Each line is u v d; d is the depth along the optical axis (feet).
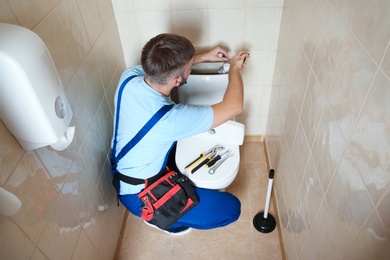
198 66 5.76
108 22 5.11
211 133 5.23
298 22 4.22
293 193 4.52
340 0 2.76
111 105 5.19
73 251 3.57
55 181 3.19
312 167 3.58
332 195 2.95
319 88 3.31
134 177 4.58
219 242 5.34
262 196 6.05
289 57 4.74
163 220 4.36
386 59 1.97
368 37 2.22
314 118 3.49
